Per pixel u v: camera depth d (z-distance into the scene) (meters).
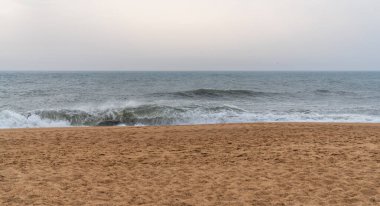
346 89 45.75
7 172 6.88
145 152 8.78
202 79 86.31
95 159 8.05
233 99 30.20
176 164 7.59
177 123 16.52
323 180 6.22
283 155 8.16
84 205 5.20
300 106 24.56
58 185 6.14
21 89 39.81
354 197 5.37
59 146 9.50
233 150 8.88
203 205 5.22
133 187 6.06
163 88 47.97
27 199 5.42
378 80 82.50
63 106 22.77
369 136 10.55
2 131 12.12
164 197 5.56
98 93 36.09
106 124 16.16
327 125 13.60
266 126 13.38
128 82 65.31
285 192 5.70
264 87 50.91
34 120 15.91
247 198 5.47
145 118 16.66
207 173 6.86
